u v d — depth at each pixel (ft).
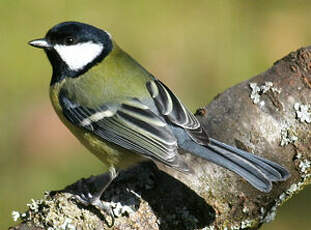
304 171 26.58
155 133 26.35
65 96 29.14
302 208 42.98
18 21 50.90
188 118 26.48
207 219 24.89
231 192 25.35
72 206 23.90
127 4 52.29
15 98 46.57
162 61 50.01
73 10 52.11
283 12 50.44
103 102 27.99
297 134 26.63
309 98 27.02
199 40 50.47
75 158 43.62
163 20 51.80
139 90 27.78
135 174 25.66
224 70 49.01
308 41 49.16
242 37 49.90
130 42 51.31
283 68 27.89
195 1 51.67
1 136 43.78
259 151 26.48
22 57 49.19
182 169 24.40
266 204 25.84
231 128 26.94
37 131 44.19
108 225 23.70
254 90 27.45
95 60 29.14
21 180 42.65
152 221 24.23
